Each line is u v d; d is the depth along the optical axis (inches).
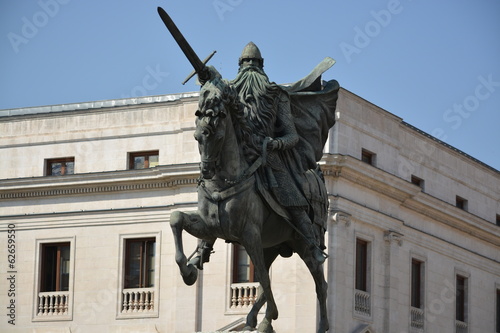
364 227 2071.9
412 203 2218.3
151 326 2097.7
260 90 560.1
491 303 2513.5
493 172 2556.6
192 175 2085.4
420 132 2276.1
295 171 568.4
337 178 1995.6
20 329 2193.7
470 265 2434.8
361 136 2081.7
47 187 2204.7
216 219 532.1
